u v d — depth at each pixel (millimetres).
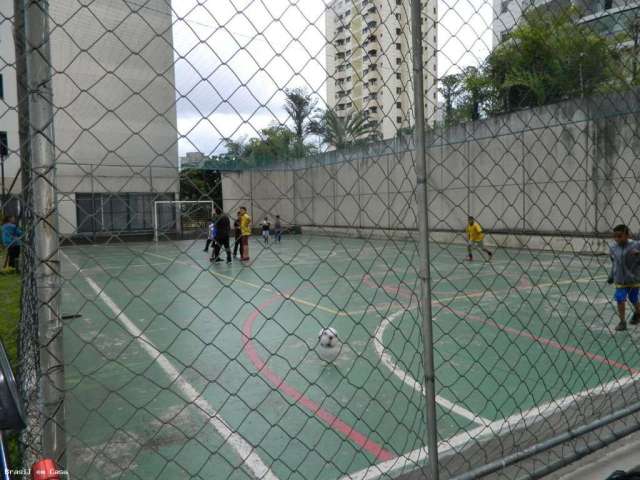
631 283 6133
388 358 5242
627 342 5719
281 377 4758
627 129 12258
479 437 3350
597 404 3809
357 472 3006
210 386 4547
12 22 1441
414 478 2650
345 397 4219
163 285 10898
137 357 5480
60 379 1466
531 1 2652
